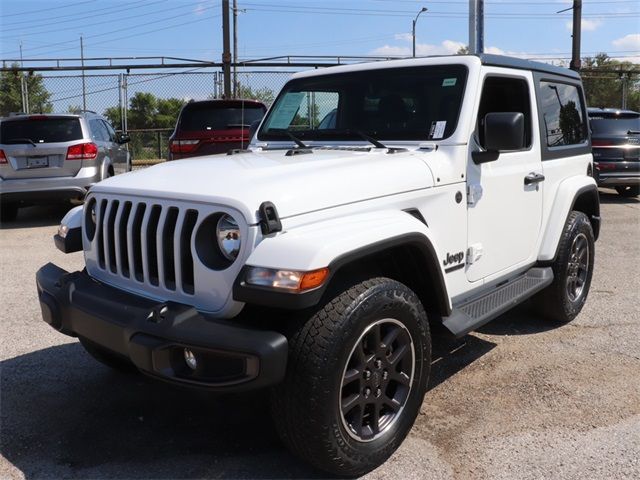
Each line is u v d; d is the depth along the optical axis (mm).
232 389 2516
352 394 2811
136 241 3021
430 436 3242
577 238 4945
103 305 2939
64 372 4078
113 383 3904
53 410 3551
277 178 2857
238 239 2646
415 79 3920
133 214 3006
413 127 3818
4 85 21750
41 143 9398
